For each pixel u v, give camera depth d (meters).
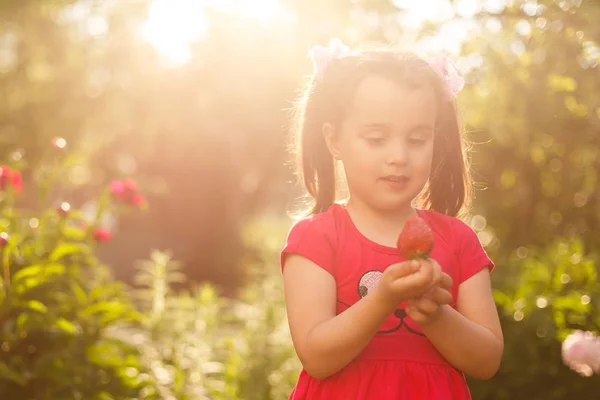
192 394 3.86
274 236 8.32
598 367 3.09
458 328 1.47
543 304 3.97
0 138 12.49
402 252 1.37
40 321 3.60
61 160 4.27
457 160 1.84
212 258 17.44
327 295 1.57
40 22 12.58
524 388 3.94
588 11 3.65
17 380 3.42
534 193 5.40
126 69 14.98
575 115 4.38
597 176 5.08
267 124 15.53
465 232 1.72
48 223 4.23
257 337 4.49
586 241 4.93
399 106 1.55
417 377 1.55
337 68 1.69
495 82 4.44
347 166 1.62
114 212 4.31
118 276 13.96
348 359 1.46
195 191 17.64
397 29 4.91
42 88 13.62
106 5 13.95
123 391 3.80
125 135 15.88
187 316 4.46
